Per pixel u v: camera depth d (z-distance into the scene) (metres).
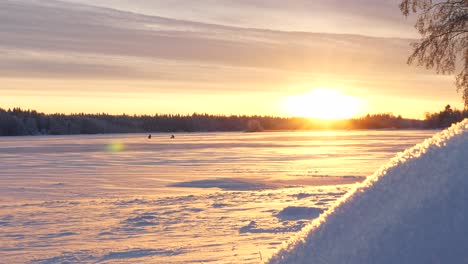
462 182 1.24
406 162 1.45
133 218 14.51
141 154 59.84
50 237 12.20
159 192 23.62
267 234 11.99
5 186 26.89
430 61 19.14
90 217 15.05
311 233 1.55
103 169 38.81
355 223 1.42
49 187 26.25
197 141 104.94
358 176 29.89
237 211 15.60
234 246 10.78
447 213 1.21
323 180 27.97
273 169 36.97
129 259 9.92
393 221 1.28
